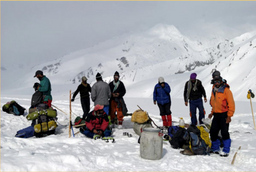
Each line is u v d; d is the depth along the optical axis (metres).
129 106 20.67
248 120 11.55
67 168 4.25
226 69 88.25
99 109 7.02
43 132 7.28
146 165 4.78
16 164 3.98
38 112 7.39
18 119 9.95
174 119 11.88
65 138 6.34
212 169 4.72
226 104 5.71
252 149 6.07
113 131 8.31
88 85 9.20
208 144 5.73
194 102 8.62
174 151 5.88
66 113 12.29
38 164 4.13
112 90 8.86
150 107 19.84
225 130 5.70
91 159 4.84
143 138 5.21
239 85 74.06
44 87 8.51
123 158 5.16
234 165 5.01
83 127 7.46
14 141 5.73
